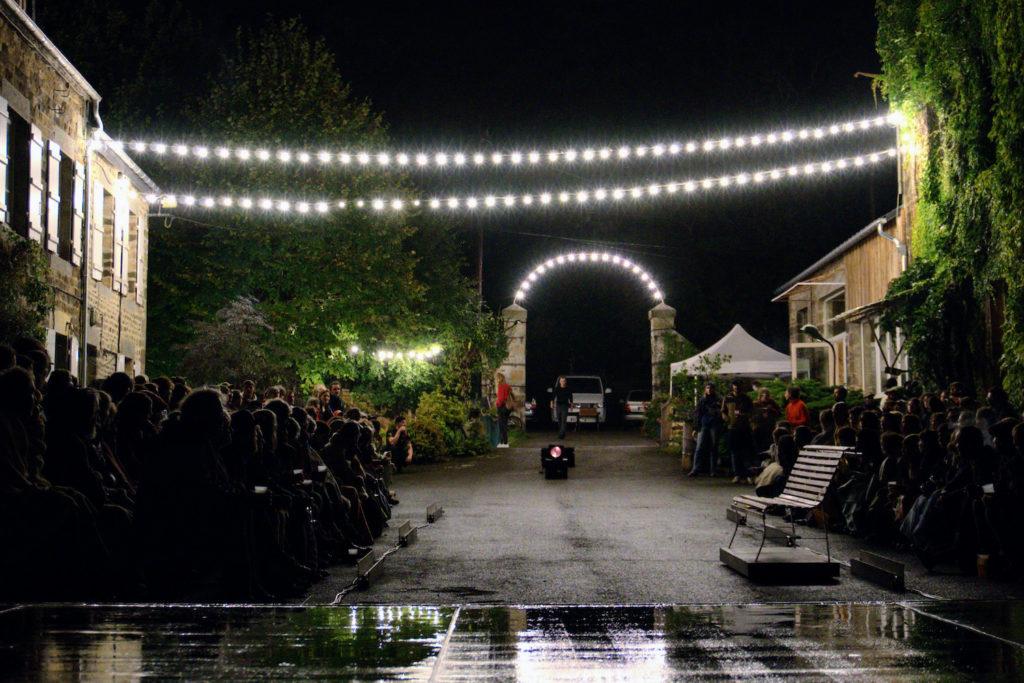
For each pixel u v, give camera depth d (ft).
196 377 75.25
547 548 37.37
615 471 76.28
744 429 67.05
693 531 42.52
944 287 57.26
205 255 90.07
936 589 28.60
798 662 17.02
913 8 59.62
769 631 19.62
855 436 42.50
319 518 33.47
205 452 26.18
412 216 98.63
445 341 106.22
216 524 25.98
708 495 59.16
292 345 89.40
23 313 44.60
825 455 33.04
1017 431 29.50
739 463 67.00
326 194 91.04
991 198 51.80
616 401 171.63
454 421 92.22
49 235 54.03
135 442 30.96
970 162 53.21
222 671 16.48
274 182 89.35
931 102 57.77
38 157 52.06
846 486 40.73
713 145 55.52
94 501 26.45
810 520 43.78
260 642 18.67
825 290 97.25
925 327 57.93
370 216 92.43
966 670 16.40
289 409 32.94
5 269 44.09
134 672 16.40
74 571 24.41
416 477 72.69
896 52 60.59
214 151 58.18
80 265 59.57
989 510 30.01
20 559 23.79
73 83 56.80
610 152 54.13
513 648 18.19
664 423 97.14
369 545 37.78
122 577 25.43
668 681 15.83
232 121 91.56
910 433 38.86
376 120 97.30
